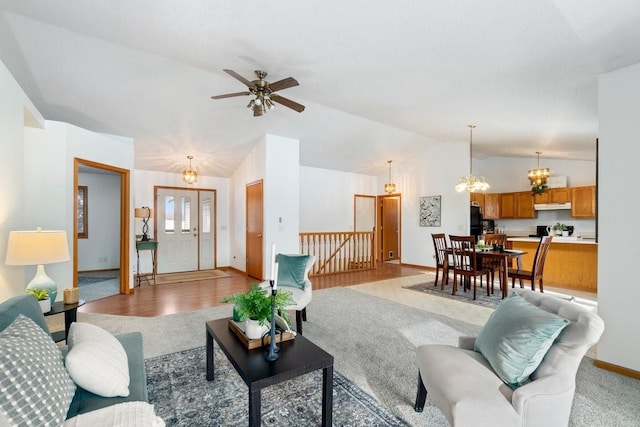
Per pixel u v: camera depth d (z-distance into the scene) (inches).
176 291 198.5
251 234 245.3
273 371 63.7
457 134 219.9
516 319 64.2
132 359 70.9
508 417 53.6
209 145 227.5
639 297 93.4
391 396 82.2
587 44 85.0
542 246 174.6
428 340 119.2
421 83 124.4
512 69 104.7
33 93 153.0
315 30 89.5
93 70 143.5
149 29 98.3
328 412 68.5
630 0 65.1
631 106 95.9
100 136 175.8
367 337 122.0
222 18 87.3
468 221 266.7
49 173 150.7
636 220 94.3
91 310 156.6
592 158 266.5
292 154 236.7
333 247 292.7
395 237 372.2
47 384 46.0
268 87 121.5
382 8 75.8
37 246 96.9
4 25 112.0
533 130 186.5
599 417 73.7
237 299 77.9
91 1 86.2
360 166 324.2
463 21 78.4
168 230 266.8
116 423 47.1
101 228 276.1
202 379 89.9
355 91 141.8
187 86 160.7
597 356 101.2
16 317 58.0
